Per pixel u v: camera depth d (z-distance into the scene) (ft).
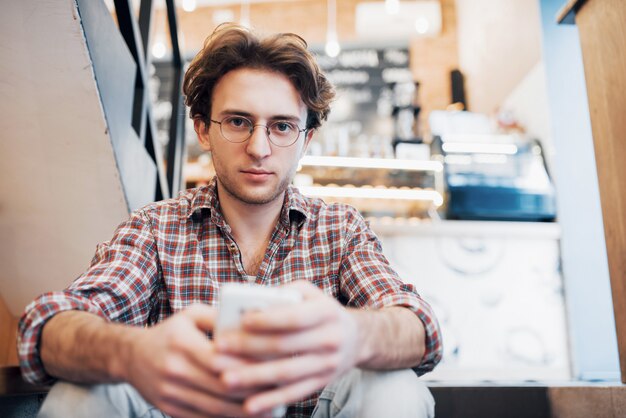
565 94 11.23
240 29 3.90
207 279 3.76
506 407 4.85
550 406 4.76
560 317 9.70
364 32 18.60
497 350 9.48
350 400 2.97
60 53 4.18
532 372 9.43
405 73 18.31
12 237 5.41
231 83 3.75
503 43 14.21
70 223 5.35
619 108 4.48
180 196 4.15
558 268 9.94
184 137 8.04
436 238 9.87
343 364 2.20
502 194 10.61
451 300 9.64
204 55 3.94
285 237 3.98
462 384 4.97
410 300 3.09
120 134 5.02
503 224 9.84
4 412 3.43
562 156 10.75
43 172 4.91
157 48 16.20
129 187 5.32
